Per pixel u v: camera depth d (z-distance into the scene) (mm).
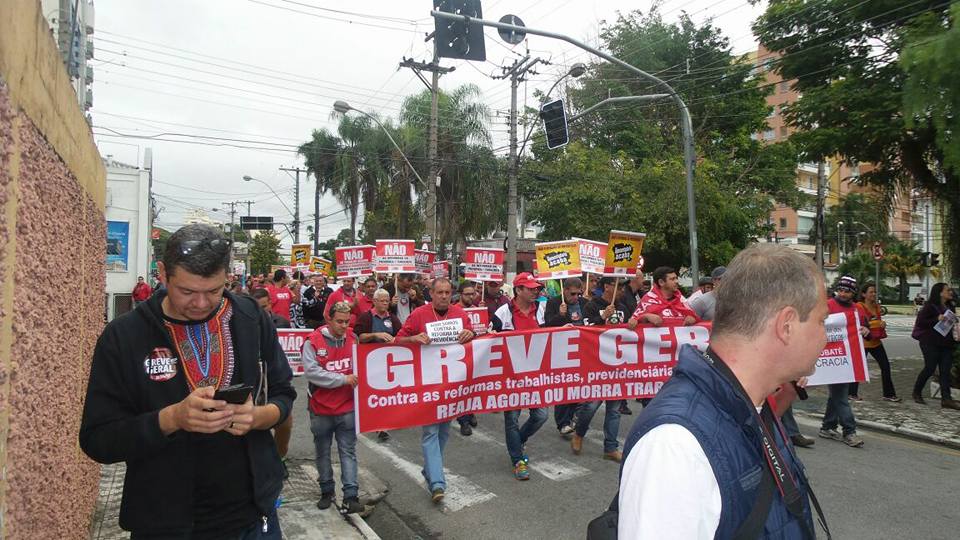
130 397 2102
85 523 3809
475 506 5500
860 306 9859
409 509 5480
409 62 23578
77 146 3240
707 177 23766
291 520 5020
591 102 28359
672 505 1274
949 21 9086
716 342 1583
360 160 33062
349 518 5043
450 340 5809
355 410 5262
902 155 12977
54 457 2564
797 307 1497
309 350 5242
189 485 2131
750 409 1448
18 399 1936
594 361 6457
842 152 13461
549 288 12969
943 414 8820
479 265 12531
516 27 9828
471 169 29266
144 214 21703
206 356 2203
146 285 17734
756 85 29453
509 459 6781
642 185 23766
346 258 14047
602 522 1533
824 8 13469
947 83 7434
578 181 24016
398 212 30828
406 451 7176
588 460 6715
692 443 1339
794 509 1424
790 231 55156
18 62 1896
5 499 1759
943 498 5578
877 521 5062
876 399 10000
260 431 2332
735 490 1344
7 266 1761
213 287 2080
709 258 24797
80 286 3412
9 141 1764
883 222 15891
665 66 29312
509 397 6137
